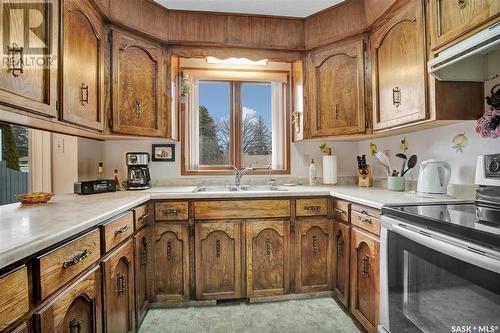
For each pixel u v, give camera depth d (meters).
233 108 2.73
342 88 2.14
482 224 0.96
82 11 1.52
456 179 1.69
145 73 2.03
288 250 2.04
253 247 2.01
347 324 1.75
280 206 2.03
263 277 2.02
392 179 2.06
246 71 2.68
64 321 0.91
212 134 2.73
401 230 1.18
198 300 1.97
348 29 2.07
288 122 2.71
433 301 1.03
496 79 1.43
